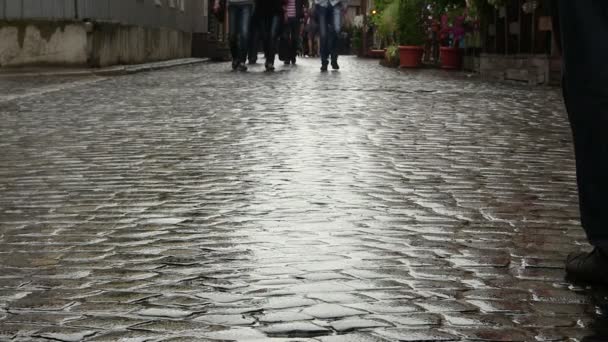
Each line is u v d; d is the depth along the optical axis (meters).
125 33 25.36
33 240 5.08
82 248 4.88
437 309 3.77
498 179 7.02
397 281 4.18
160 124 10.68
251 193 6.39
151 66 26.03
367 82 19.06
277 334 3.44
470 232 5.22
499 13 22.12
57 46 21.19
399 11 29.67
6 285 4.17
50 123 10.81
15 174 7.30
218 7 27.70
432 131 9.99
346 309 3.75
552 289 4.09
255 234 5.14
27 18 20.84
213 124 10.63
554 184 6.84
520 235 5.16
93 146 8.87
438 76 22.61
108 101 13.79
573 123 3.82
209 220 5.53
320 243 4.91
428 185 6.72
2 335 3.47
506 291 4.05
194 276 4.28
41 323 3.62
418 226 5.36
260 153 8.30
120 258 4.64
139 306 3.83
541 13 19.27
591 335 3.46
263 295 3.95
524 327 3.56
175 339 3.40
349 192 6.41
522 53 20.42
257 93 15.38
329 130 9.96
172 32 33.09
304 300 3.88
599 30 3.67
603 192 3.80
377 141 9.12
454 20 28.12
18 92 15.29
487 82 19.70
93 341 3.40
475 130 10.13
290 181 6.85
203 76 21.48
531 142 9.20
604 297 3.97
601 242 3.85
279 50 32.50
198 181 6.90
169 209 5.88
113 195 6.39
